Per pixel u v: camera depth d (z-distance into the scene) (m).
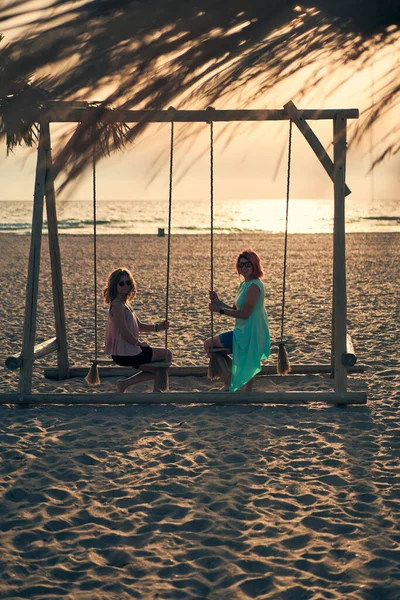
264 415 5.50
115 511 3.75
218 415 5.51
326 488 4.04
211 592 2.90
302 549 3.29
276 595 2.87
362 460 4.48
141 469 4.36
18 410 5.66
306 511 3.72
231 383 5.66
